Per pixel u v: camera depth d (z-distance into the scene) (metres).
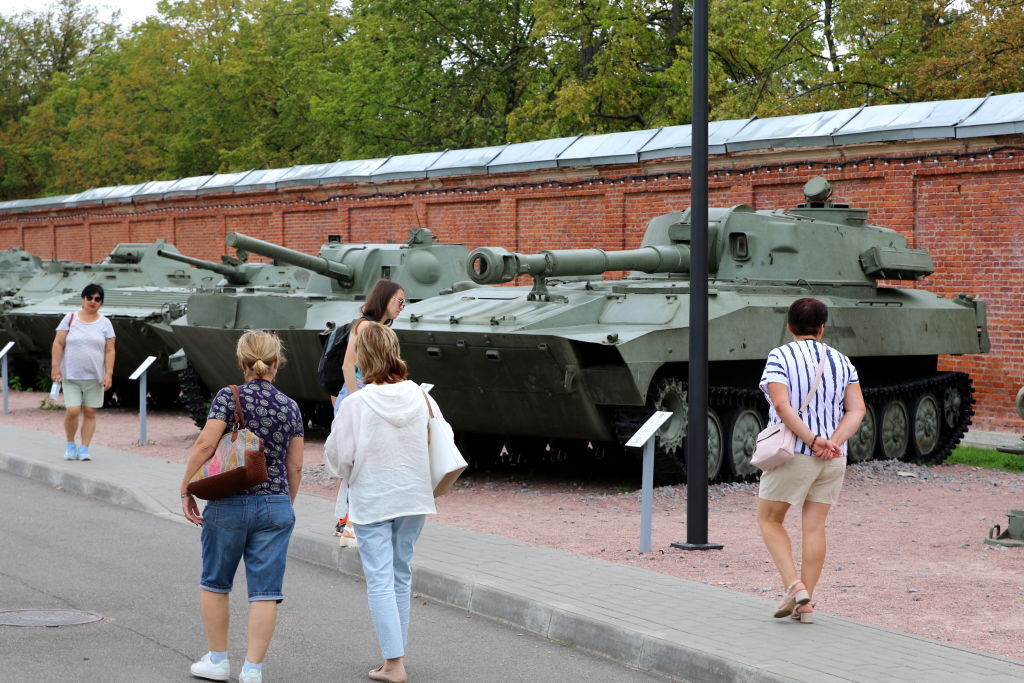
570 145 22.20
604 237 21.52
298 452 6.09
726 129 19.86
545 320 11.95
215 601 5.96
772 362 6.73
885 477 13.52
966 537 9.81
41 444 15.05
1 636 6.75
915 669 5.84
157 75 48.12
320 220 27.62
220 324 14.88
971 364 17.45
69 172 50.19
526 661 6.52
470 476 13.61
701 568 8.55
